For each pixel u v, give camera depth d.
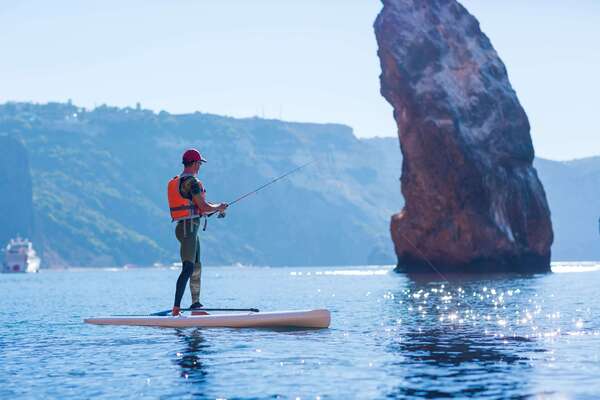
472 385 8.93
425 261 64.50
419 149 62.09
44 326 18.05
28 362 11.41
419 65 62.88
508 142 63.09
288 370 10.24
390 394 8.49
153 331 15.56
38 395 8.76
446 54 63.56
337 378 9.57
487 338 13.71
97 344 13.56
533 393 8.42
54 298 39.06
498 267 61.25
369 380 9.39
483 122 62.59
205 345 13.05
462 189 60.69
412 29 63.56
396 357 11.30
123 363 11.12
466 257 61.19
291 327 15.96
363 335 14.45
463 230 60.94
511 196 62.38
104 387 9.20
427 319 18.09
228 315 16.23
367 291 35.66
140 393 8.78
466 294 29.72
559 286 36.34
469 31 65.62
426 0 64.94
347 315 19.77
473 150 60.84
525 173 63.72
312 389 8.87
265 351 12.19
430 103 61.44
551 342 13.02
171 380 9.60
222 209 17.17
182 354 11.96
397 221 66.00
